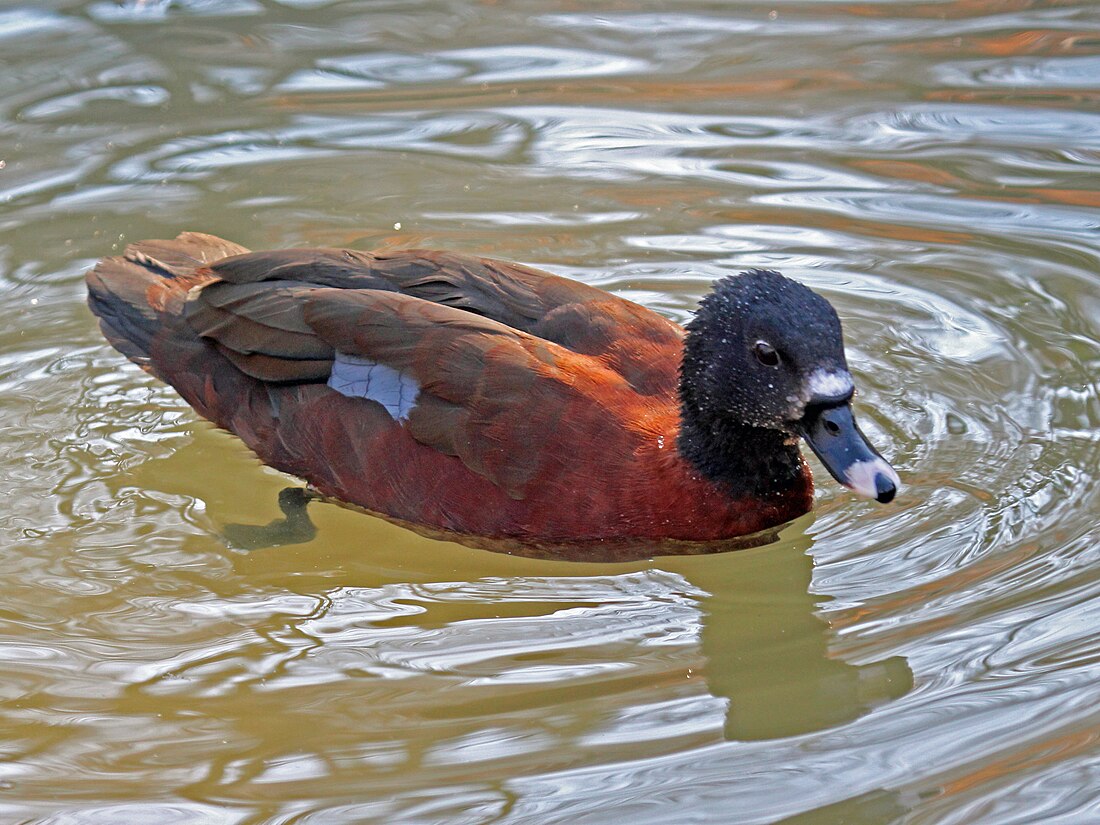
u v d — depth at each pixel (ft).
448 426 35.17
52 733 28.76
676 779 27.04
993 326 43.98
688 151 53.98
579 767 27.45
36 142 53.93
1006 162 52.13
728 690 29.86
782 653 31.27
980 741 27.58
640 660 31.22
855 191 51.16
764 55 60.75
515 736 28.48
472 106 57.36
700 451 34.83
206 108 56.75
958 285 46.09
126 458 39.68
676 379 36.35
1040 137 53.57
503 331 36.04
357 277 38.83
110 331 40.96
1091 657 29.63
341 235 48.57
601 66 60.34
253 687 30.27
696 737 28.30
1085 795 25.89
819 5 65.46
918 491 36.91
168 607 33.47
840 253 47.80
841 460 32.55
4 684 30.25
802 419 33.40
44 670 30.78
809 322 33.24
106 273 42.14
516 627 32.68
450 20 64.54
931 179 51.52
